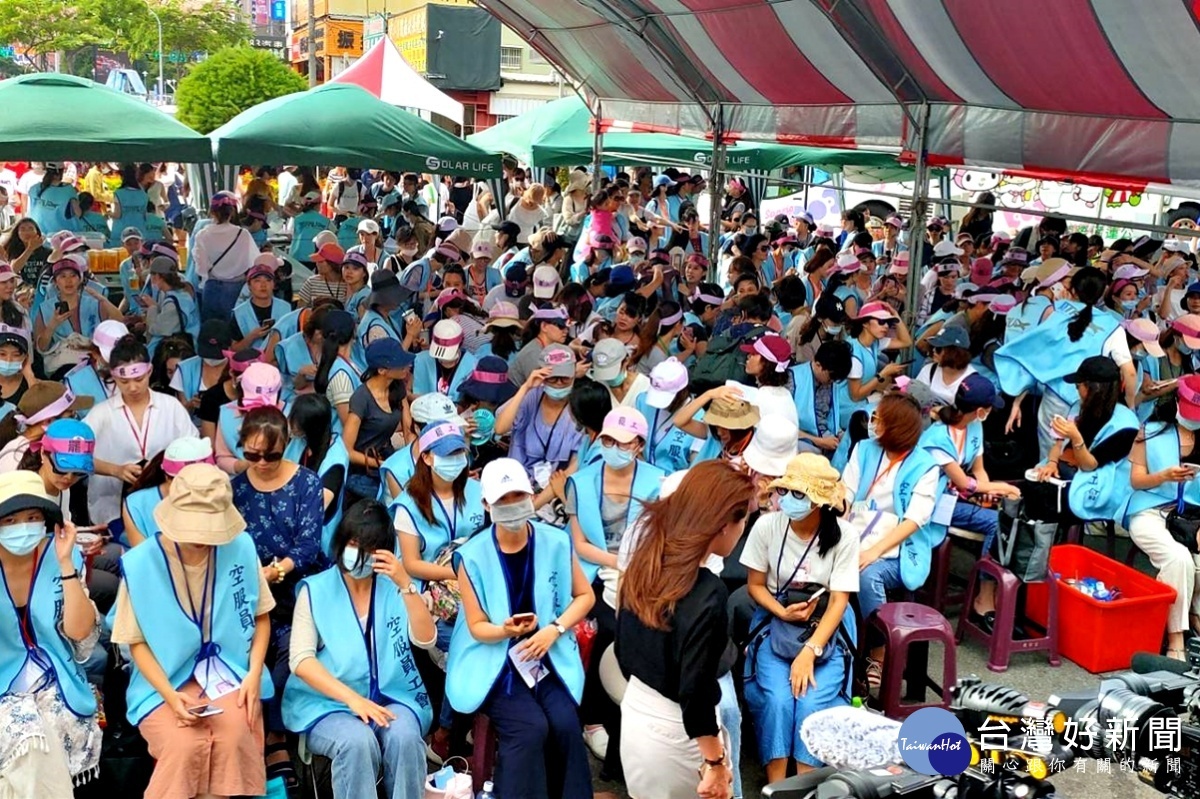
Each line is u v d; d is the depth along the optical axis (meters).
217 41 50.75
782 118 10.63
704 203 18.20
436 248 10.80
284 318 7.90
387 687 4.29
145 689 4.12
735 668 4.86
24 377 6.28
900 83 8.42
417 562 4.89
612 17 11.13
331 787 4.27
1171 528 6.00
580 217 14.73
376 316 7.98
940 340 7.12
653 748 3.66
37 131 9.25
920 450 5.58
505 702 4.23
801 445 6.75
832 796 2.84
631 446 5.03
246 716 4.09
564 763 4.24
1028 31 6.52
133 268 10.75
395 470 5.36
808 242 15.08
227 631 4.20
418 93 16.98
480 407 6.30
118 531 5.45
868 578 5.33
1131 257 11.32
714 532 3.49
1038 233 13.70
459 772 4.53
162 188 16.72
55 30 47.53
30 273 10.41
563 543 4.42
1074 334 7.27
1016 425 7.66
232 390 6.47
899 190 19.83
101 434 5.65
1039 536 5.75
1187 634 6.08
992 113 7.96
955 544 6.92
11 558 3.93
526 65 34.84
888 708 5.02
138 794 4.29
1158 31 5.75
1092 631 5.71
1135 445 6.06
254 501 4.84
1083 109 7.22
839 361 6.80
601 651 4.76
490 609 4.29
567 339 7.62
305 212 13.32
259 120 10.24
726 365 7.56
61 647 4.04
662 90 12.59
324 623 4.24
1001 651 5.77
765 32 9.01
